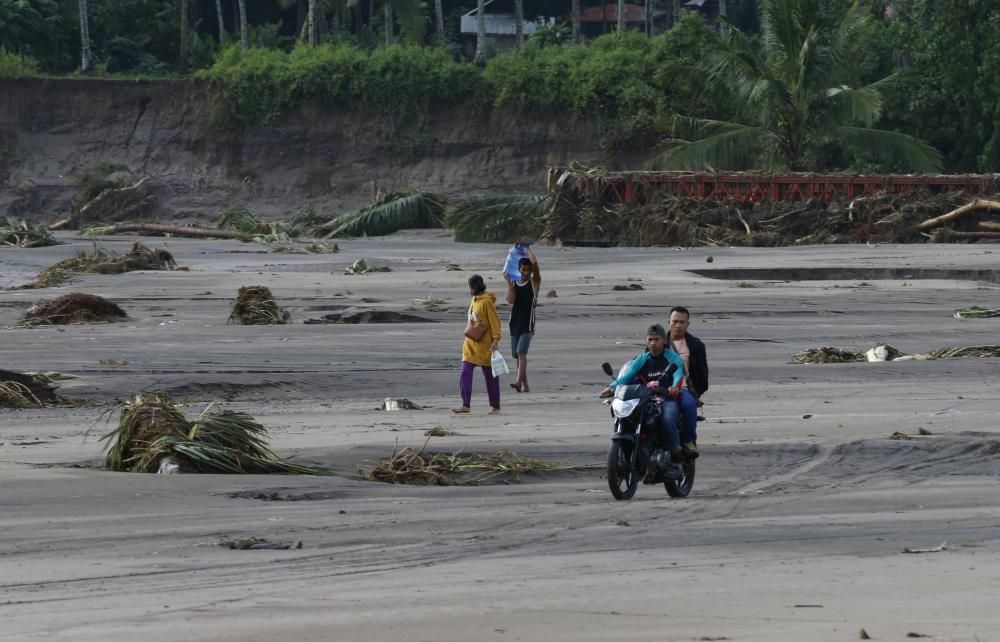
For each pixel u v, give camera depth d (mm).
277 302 114250
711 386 65438
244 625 20688
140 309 111562
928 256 159000
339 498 37438
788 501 36531
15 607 22375
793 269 142250
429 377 70125
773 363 74625
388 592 23578
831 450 45562
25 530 30812
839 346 84250
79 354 78500
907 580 24484
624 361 76500
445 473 42062
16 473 39375
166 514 33469
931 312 105000
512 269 65625
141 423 43188
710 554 27953
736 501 36781
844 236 194875
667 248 192125
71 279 142250
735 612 21562
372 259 170625
